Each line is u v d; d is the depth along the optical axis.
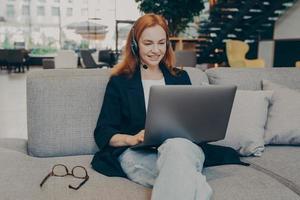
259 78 2.15
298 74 2.24
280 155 1.70
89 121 1.73
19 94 6.89
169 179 1.13
